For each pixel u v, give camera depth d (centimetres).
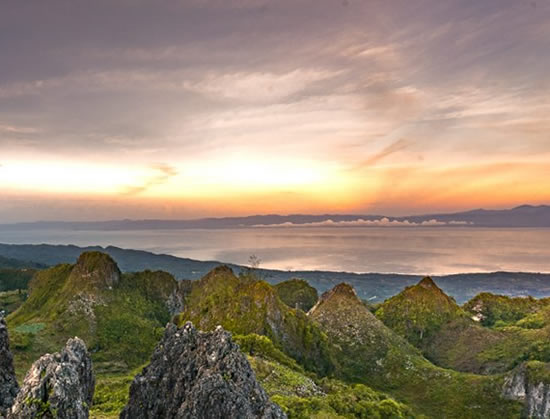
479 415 9906
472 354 14138
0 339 3822
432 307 17400
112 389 7969
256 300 12450
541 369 9856
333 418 6038
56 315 16888
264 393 3688
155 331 16962
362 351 13250
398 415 7175
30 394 2842
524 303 19750
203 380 3491
